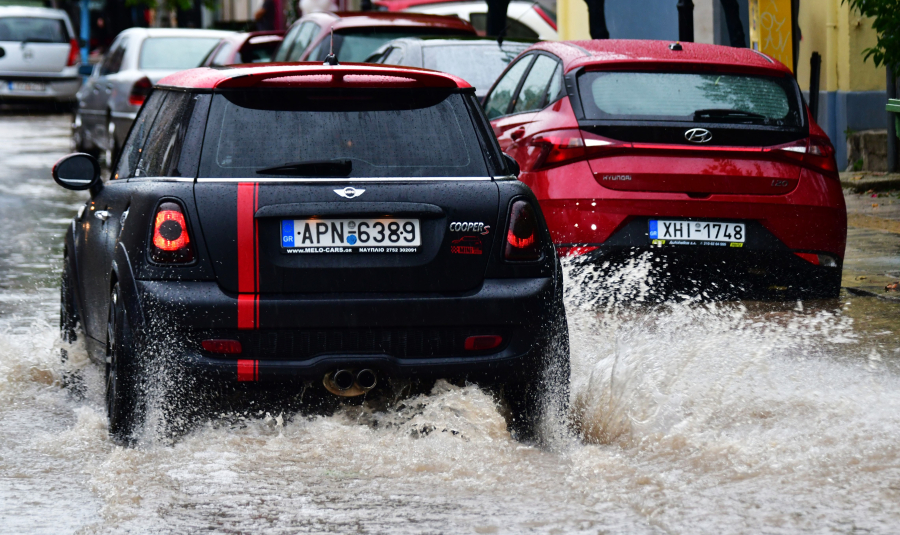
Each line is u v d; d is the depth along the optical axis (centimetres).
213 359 1098
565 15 4781
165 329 1096
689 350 1461
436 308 1115
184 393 1103
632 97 1834
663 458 1097
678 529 920
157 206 1118
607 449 1140
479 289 1130
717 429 1179
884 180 2992
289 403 1191
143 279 1110
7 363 1499
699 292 1856
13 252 2441
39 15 7125
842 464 1066
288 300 1099
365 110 1176
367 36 3269
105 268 1242
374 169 1142
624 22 4138
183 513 965
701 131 1798
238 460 1092
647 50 1927
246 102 1169
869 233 2522
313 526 935
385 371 1109
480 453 1109
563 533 916
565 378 1166
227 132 1152
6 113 7194
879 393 1305
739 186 1798
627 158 1788
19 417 1284
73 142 4659
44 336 1666
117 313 1137
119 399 1118
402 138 1165
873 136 3206
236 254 1104
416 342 1119
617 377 1225
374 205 1116
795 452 1102
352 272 1111
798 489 1006
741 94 1855
